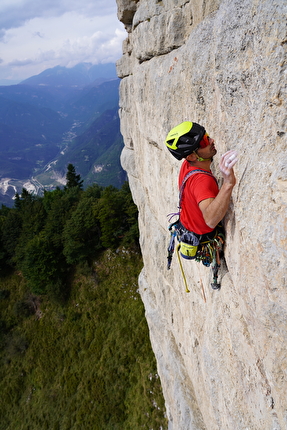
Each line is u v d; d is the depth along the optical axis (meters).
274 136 2.04
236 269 2.77
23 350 27.61
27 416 23.30
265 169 2.14
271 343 2.36
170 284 8.20
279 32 1.84
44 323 29.31
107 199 31.97
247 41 2.15
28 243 31.62
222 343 3.62
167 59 5.34
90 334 26.80
